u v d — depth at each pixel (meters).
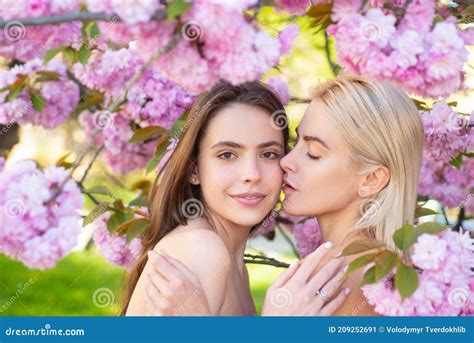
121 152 2.21
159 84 2.10
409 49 1.52
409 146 1.64
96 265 3.47
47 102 2.16
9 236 1.60
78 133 3.60
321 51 2.64
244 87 1.68
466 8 1.72
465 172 2.19
